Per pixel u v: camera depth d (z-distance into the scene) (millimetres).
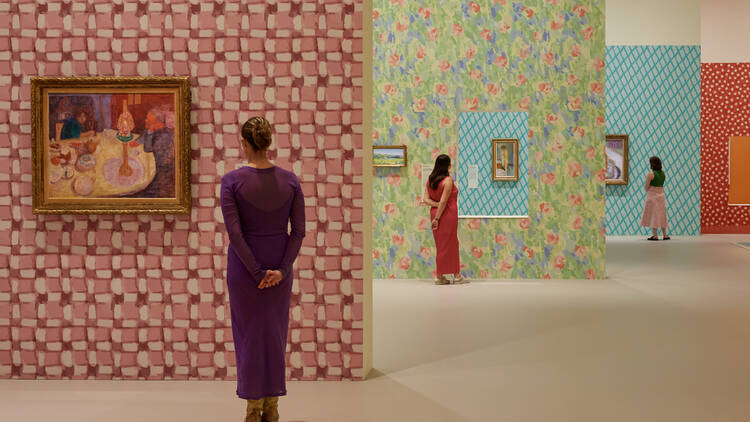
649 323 6516
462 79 9758
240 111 4664
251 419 3600
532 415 3879
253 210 3479
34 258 4688
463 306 7512
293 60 4648
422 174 9820
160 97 4613
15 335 4715
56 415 3934
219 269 4680
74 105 4617
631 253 12984
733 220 18094
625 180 16547
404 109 9812
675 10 16250
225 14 4648
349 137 4633
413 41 9773
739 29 17688
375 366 5016
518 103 9711
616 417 3836
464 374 4770
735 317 6789
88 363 4707
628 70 16422
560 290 8672
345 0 4617
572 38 9641
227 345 4684
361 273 4645
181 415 3926
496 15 9695
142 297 4688
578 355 5281
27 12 4660
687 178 16547
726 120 17984
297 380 4676
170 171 4629
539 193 9742
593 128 9664
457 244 9281
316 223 4656
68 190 4633
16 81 4664
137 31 4664
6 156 4668
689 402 4102
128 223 4688
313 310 4668
